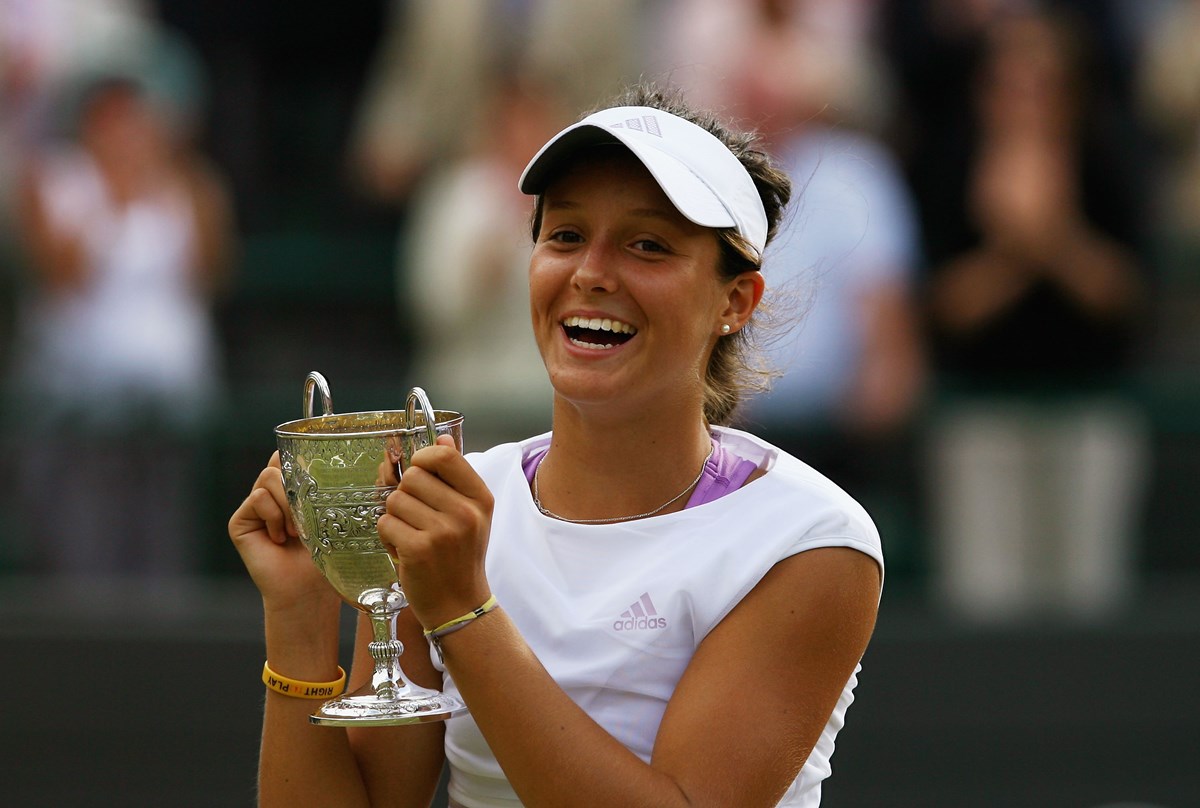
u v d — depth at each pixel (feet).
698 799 22.36
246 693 60.49
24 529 62.95
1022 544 62.95
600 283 23.22
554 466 25.32
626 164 23.31
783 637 23.22
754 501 24.08
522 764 21.77
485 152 65.82
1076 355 63.67
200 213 67.62
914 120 65.36
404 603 23.97
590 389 23.49
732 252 24.11
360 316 71.20
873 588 23.91
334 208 72.28
